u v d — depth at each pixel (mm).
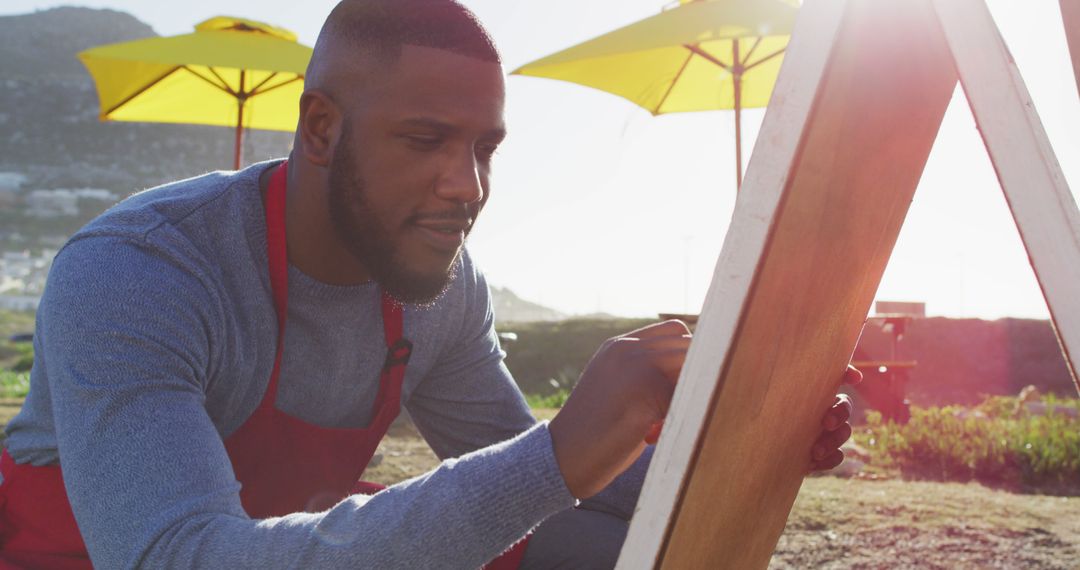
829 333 994
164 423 1040
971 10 679
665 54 8477
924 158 955
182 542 958
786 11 7543
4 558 1306
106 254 1132
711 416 733
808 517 3816
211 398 1269
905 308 9914
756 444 940
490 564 1464
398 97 1097
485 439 1668
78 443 1047
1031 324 15188
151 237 1157
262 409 1329
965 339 15070
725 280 721
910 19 725
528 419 1692
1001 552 3350
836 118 716
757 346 783
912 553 3332
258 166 1387
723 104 8602
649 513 748
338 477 1428
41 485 1311
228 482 1043
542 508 929
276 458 1365
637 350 941
